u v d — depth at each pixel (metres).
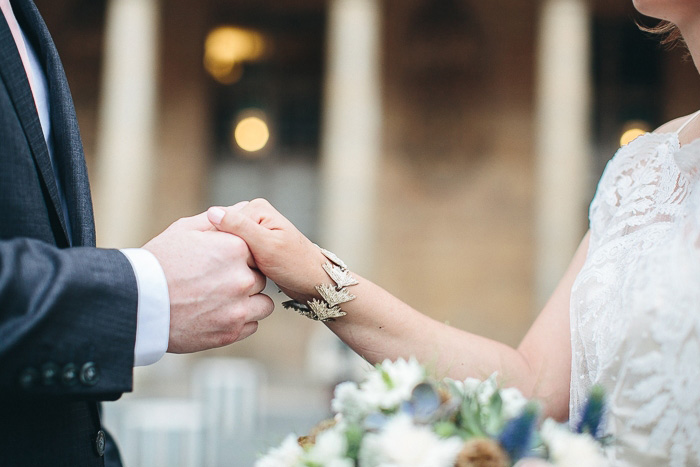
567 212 23.03
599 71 26.11
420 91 25.72
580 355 1.93
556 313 2.17
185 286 1.77
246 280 1.83
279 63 26.77
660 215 1.91
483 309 25.03
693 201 1.77
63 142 2.00
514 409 1.42
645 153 2.04
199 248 1.80
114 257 1.70
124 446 8.02
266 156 26.48
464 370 2.06
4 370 1.52
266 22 26.75
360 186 23.00
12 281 1.52
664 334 1.67
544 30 23.69
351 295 2.02
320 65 26.73
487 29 25.67
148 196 22.98
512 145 25.38
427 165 25.52
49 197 1.79
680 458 1.64
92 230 1.97
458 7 25.73
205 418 11.17
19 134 1.71
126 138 22.80
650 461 1.66
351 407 1.43
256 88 26.69
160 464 8.01
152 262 1.75
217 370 12.96
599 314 1.89
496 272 25.12
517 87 25.50
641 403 1.68
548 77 23.48
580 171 23.12
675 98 25.72
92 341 1.61
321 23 26.75
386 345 2.07
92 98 25.31
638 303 1.72
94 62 25.45
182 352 1.81
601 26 26.20
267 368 24.83
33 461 1.68
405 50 25.81
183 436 8.11
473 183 25.41
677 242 1.74
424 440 1.29
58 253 1.63
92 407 1.90
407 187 25.50
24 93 1.77
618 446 1.69
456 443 1.29
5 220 1.67
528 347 2.15
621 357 1.73
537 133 25.31
